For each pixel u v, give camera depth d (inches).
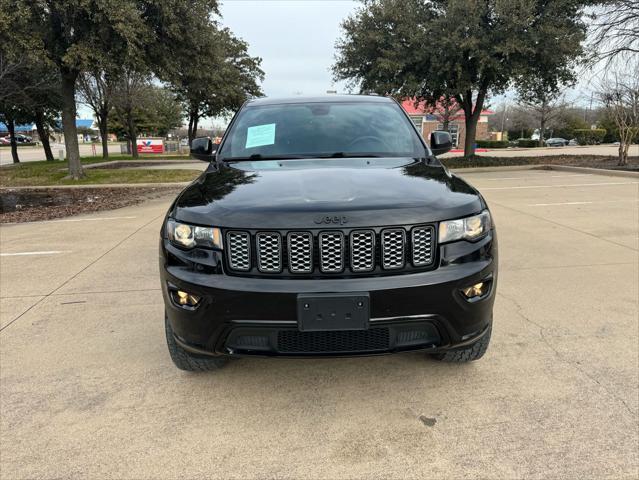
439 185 102.1
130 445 91.7
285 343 90.1
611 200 362.0
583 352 123.6
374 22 692.7
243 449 90.3
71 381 114.9
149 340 136.3
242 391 109.7
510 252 219.3
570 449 87.7
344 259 88.4
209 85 1157.7
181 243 94.3
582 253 215.5
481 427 94.9
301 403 104.7
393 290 86.6
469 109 783.7
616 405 100.6
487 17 652.1
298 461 86.8
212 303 89.4
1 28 454.6
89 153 1724.9
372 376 114.9
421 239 90.3
